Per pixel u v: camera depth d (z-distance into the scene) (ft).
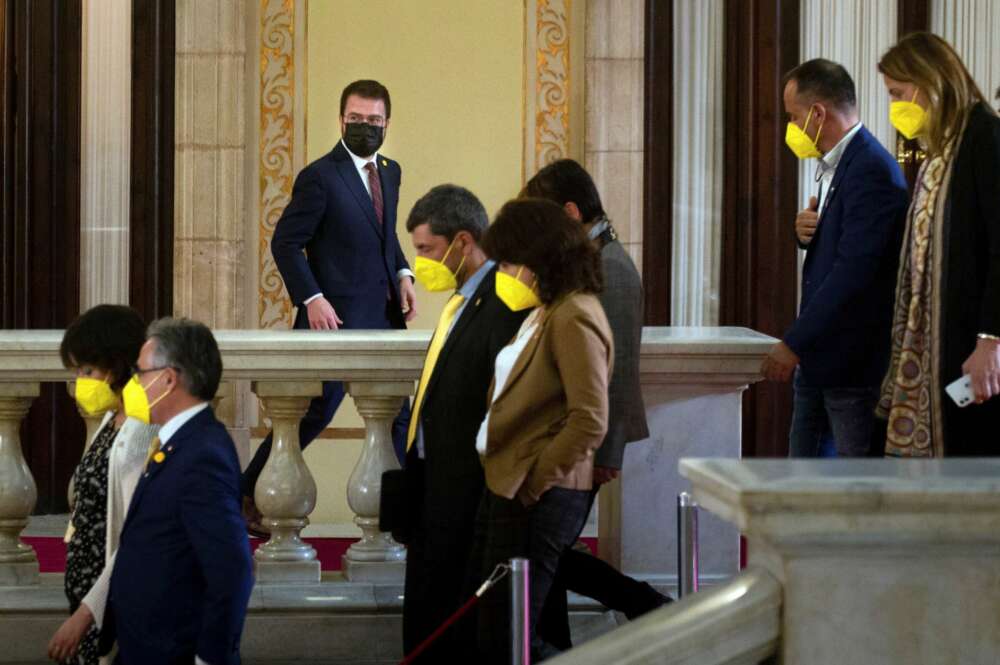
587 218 25.52
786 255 50.75
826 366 29.48
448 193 25.59
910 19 50.34
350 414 50.44
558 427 22.59
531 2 51.37
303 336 30.09
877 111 50.52
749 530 13.46
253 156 51.24
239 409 50.34
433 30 51.31
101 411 24.89
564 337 22.12
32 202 50.24
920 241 25.17
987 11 50.01
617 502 30.68
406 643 25.66
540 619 27.30
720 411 30.25
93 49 50.47
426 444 25.23
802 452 31.07
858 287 28.71
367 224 38.99
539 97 51.52
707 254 51.03
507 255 22.50
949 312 24.63
